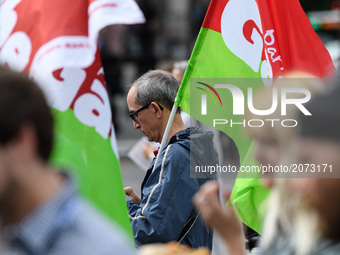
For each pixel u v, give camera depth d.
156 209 12.45
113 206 11.03
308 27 13.87
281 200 7.05
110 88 45.41
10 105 5.90
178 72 21.39
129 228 11.13
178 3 53.69
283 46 13.79
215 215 6.99
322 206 6.92
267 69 13.68
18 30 11.61
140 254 6.93
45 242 5.93
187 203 12.55
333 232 6.89
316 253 6.84
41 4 11.55
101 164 11.14
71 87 11.26
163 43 52.78
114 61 45.78
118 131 46.06
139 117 13.63
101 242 6.04
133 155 19.59
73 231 5.99
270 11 13.80
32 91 6.04
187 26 53.72
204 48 13.52
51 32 11.43
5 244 6.01
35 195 6.02
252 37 13.70
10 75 6.03
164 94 13.47
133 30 52.16
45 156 6.10
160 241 12.48
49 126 6.10
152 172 12.84
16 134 5.92
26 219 6.00
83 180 10.60
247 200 12.34
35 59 11.45
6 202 6.02
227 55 13.60
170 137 13.38
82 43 11.44
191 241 12.79
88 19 11.48
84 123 11.20
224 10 13.63
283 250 6.98
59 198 6.01
